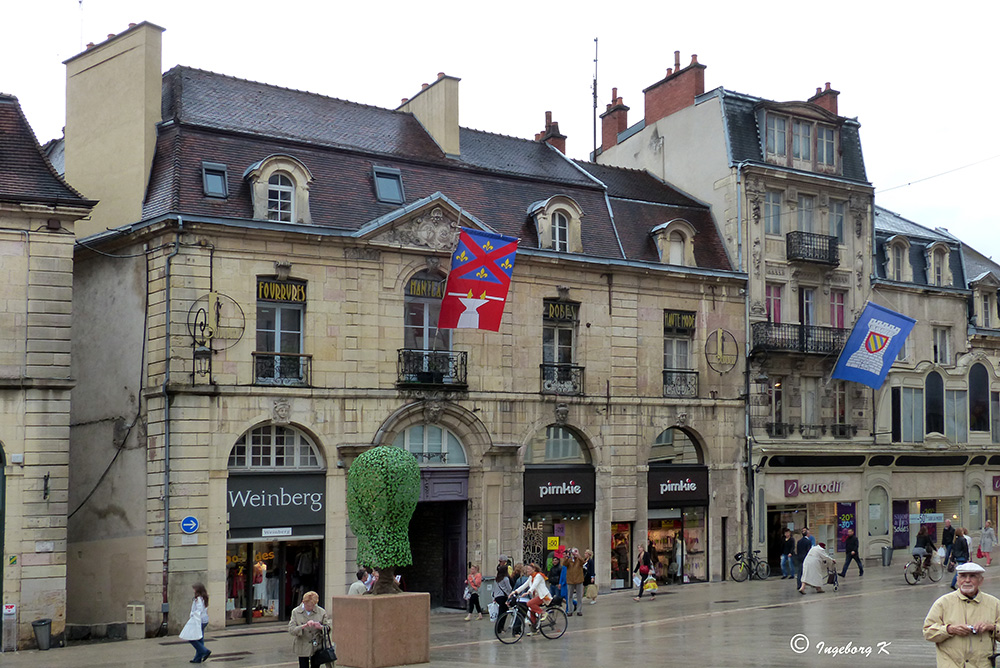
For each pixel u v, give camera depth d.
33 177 24.84
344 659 19.08
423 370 29.47
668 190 38.34
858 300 38.91
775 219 37.34
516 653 20.56
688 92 38.88
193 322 26.38
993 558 41.19
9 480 23.98
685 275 34.50
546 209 32.16
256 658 21.17
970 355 42.22
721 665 18.38
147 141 27.81
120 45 28.81
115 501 27.53
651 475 33.75
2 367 24.14
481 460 30.42
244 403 26.83
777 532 36.78
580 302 32.66
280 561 27.67
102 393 28.28
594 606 29.06
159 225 26.28
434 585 31.12
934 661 18.22
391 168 30.53
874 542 39.12
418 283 29.88
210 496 26.30
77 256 29.28
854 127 40.03
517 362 31.28
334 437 28.06
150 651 22.73
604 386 32.84
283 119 30.67
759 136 37.53
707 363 35.06
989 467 42.97
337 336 28.28
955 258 42.91
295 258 27.81
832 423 37.88
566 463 32.41
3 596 23.78
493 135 35.72
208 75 30.91
